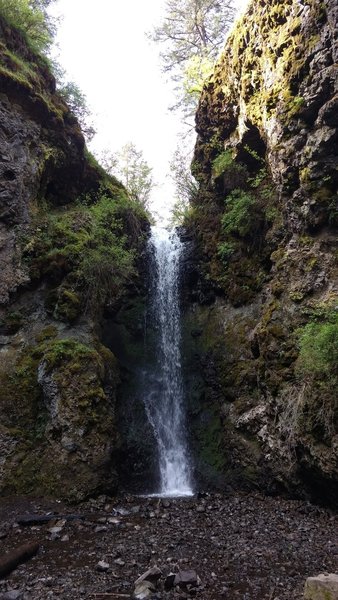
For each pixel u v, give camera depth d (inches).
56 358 403.9
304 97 425.7
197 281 579.2
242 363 471.8
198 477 463.8
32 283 453.1
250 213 503.2
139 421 494.0
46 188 526.0
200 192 632.4
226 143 571.8
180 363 553.3
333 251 402.9
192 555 262.8
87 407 396.2
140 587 217.8
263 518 335.9
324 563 251.9
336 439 331.3
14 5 518.3
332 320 363.3
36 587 225.3
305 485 372.5
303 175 426.3
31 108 501.7
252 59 497.0
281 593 216.5
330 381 341.7
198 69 676.1
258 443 423.8
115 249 501.0
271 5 465.7
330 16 400.8
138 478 457.7
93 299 469.1
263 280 486.0
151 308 586.9
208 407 500.7
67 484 366.6
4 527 310.5
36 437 387.5
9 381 403.5
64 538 290.4
